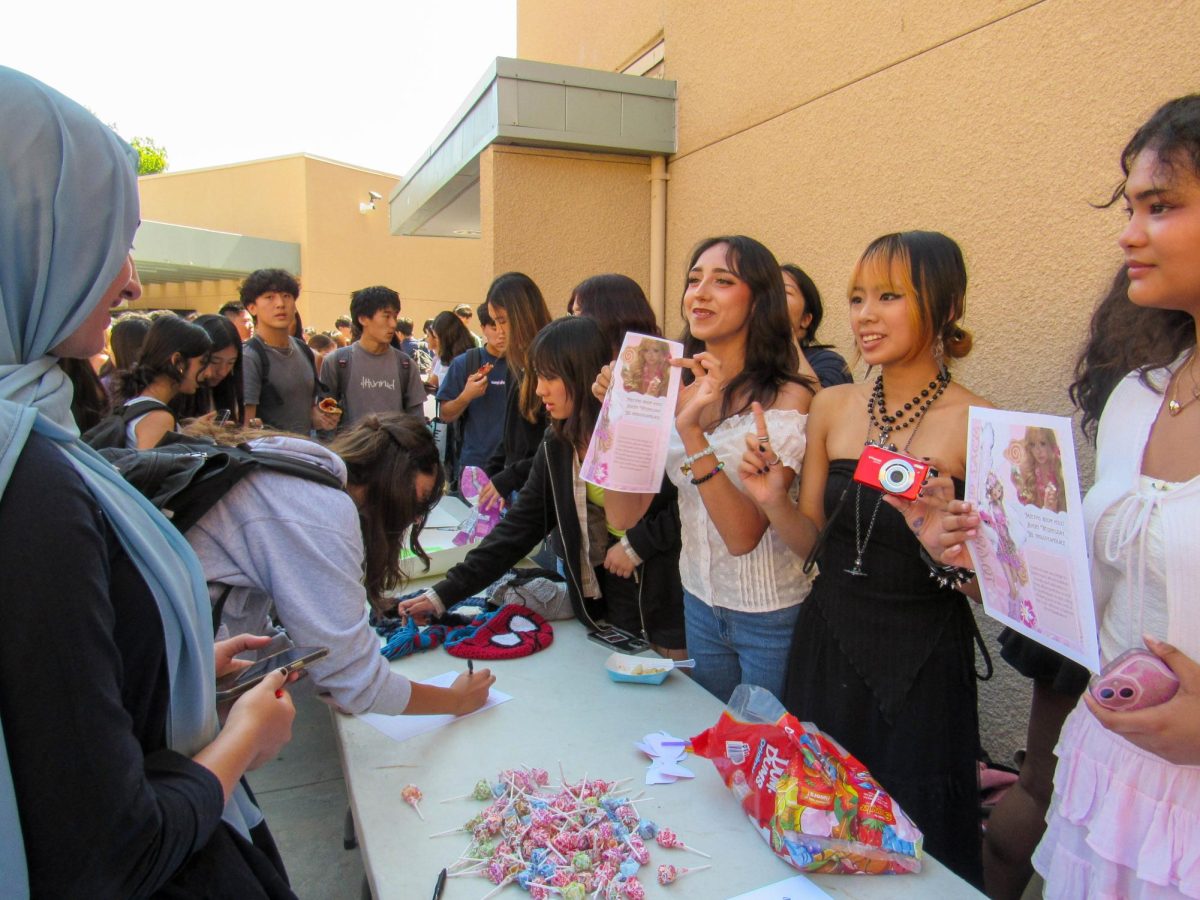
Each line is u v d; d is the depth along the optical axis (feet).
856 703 4.79
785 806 3.77
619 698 5.60
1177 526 3.12
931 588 4.65
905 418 4.76
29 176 2.32
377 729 5.13
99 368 10.74
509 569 7.67
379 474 5.44
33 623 2.04
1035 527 3.26
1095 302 6.57
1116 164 6.36
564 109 12.07
